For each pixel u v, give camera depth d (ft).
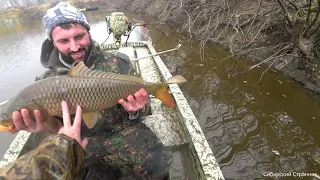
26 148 3.09
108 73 2.35
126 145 2.84
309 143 5.60
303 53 7.54
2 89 10.31
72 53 2.61
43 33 21.84
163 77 5.57
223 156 5.55
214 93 8.13
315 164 5.07
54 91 2.17
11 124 2.15
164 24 17.99
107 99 2.33
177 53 12.10
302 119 6.33
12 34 23.61
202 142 3.44
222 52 11.03
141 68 6.70
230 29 11.37
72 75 2.25
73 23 2.51
